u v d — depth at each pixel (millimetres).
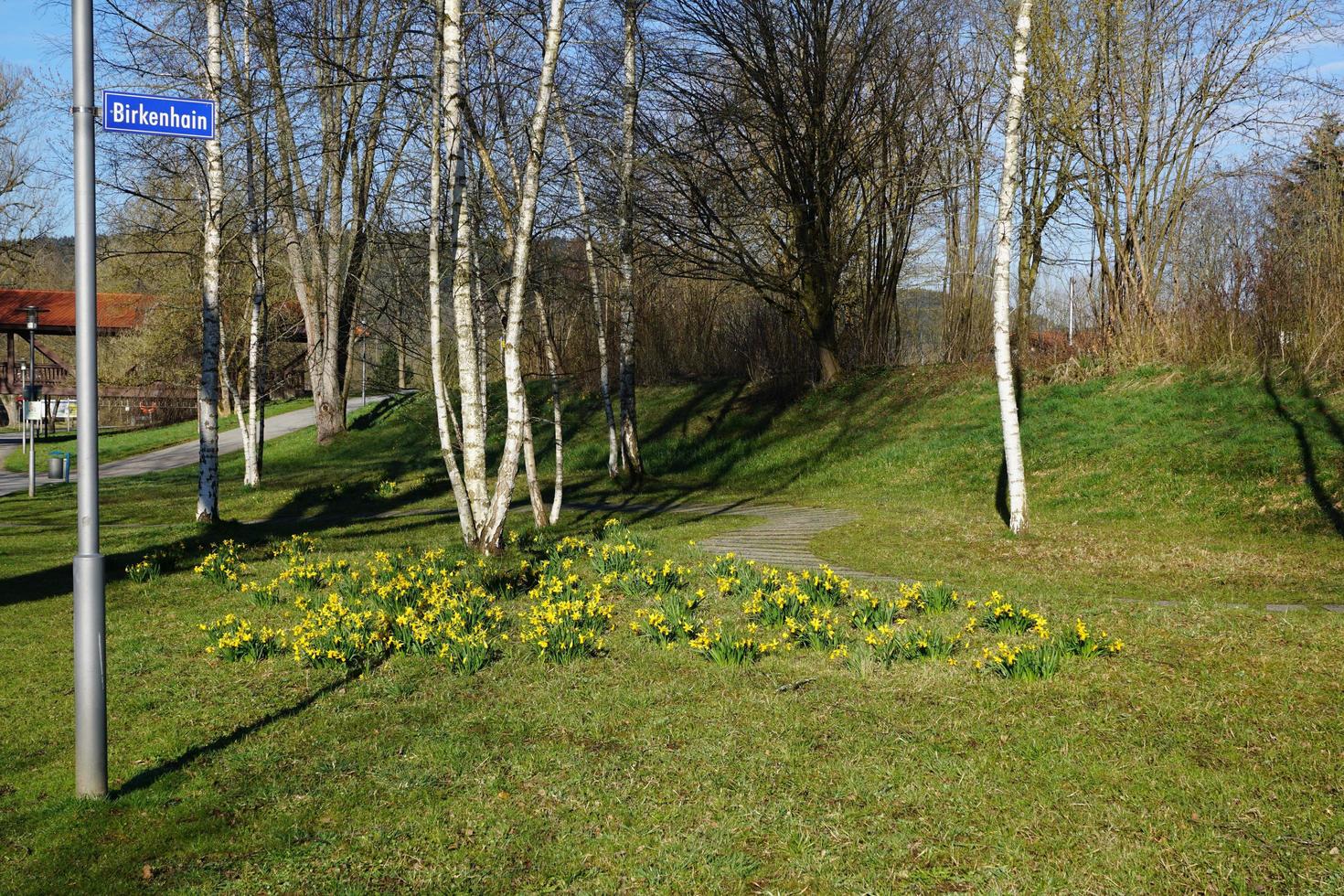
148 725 6387
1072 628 7531
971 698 6230
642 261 27781
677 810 4785
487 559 12312
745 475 25422
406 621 8477
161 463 36969
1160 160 25266
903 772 5094
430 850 4484
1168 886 3904
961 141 29719
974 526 16406
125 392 55000
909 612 9125
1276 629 7719
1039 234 27266
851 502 20656
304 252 34406
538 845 4508
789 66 26250
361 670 7598
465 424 12703
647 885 4105
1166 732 5469
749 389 32031
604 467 28453
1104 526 16125
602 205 21938
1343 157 21375
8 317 54688
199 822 4828
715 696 6586
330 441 35469
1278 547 13812
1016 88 14453
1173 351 23109
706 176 26125
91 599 5051
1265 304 21484
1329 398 18625
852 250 28906
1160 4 25031
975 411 24922
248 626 8312
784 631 8133
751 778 5133
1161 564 12703
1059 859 4152
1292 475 16172
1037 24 24812
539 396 35688
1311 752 5082
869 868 4148
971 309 30500
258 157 20453
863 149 27500
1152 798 4664
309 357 35281
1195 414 20047
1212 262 24828
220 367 26438
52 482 31531
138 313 49844
